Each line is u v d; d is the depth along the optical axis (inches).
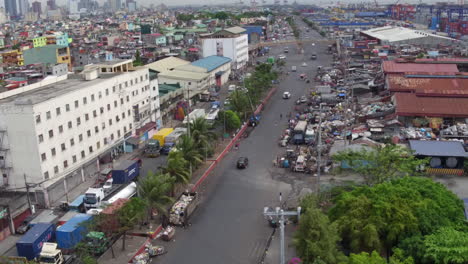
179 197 2795.3
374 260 1706.4
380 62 7795.3
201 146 3462.1
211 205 2810.0
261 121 4795.8
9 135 2719.0
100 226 2222.0
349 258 1764.3
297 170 3299.7
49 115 2810.0
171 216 2561.5
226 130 4205.2
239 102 4579.2
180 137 3422.7
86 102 3221.0
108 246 2274.9
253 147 3949.3
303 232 1883.6
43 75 6515.8
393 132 3927.2
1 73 6328.7
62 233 2233.0
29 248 2134.6
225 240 2368.4
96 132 3371.1
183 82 5629.9
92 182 3144.7
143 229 2454.5
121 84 3720.5
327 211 2359.7
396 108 4224.9
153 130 4207.7
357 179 2947.8
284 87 6604.3
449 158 3159.5
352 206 2078.0
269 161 3575.3
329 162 3326.8
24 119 2672.2
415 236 1884.8
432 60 6486.2
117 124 3686.0
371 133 3927.2
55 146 2878.9
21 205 2620.6
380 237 1982.0
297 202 2738.7
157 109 4431.6
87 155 3257.9
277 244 2301.9
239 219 2605.8
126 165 3073.3
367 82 5989.2
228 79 7352.4
